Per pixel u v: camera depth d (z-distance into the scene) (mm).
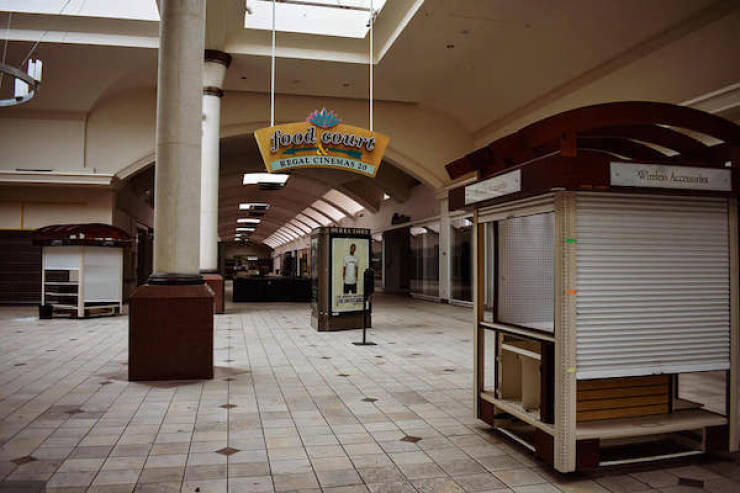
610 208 3426
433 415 4695
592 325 3371
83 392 5441
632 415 3779
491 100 15164
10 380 5992
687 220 3619
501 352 4176
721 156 3814
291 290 19703
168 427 4277
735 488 3189
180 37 6246
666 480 3303
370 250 11141
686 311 3598
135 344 5980
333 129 11531
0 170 14695
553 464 3369
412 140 17641
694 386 5828
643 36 10062
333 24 13375
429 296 20766
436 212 19812
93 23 12633
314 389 5664
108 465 3441
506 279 4156
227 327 11383
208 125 13508
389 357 7699
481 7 10555
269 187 29625
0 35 12312
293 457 3633
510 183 3625
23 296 16047
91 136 15414
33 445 3818
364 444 3916
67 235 12359
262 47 13461
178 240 6211
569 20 10562
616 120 3301
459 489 3139
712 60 8836
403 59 13500
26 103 14656
